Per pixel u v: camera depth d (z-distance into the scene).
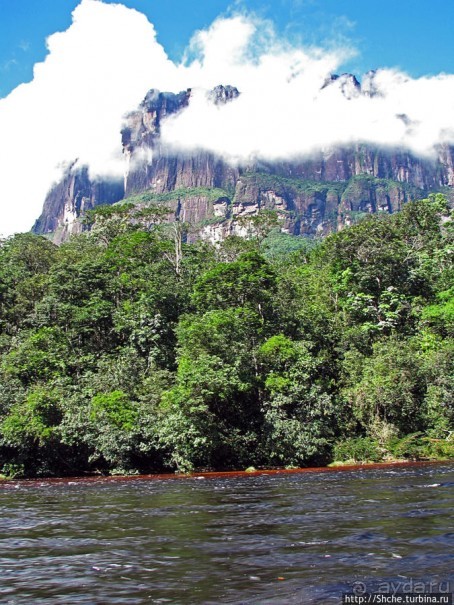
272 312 53.97
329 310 65.94
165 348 50.22
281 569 8.72
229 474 34.00
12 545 11.44
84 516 15.75
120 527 13.47
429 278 71.88
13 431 37.56
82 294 59.28
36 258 72.25
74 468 38.84
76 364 48.62
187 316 50.94
